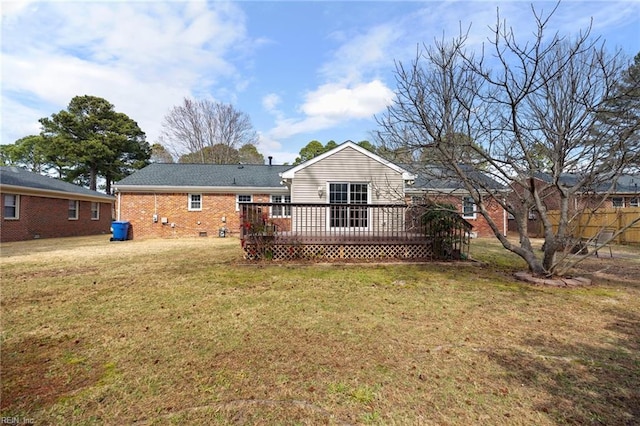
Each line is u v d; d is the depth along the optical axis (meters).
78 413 2.08
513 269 7.16
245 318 3.87
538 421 1.98
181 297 4.79
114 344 3.14
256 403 2.18
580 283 5.55
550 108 6.20
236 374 2.55
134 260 8.27
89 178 31.84
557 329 3.52
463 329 3.52
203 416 2.04
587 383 2.42
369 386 2.38
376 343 3.15
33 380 2.48
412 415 2.04
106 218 21.42
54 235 16.62
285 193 16.52
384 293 5.04
